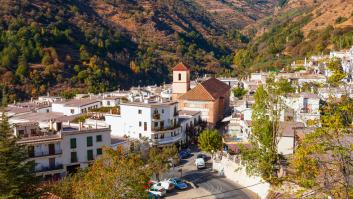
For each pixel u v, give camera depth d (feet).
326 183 97.25
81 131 273.33
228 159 274.98
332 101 96.02
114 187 141.59
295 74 412.57
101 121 353.72
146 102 354.95
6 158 153.07
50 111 435.12
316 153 98.78
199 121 410.31
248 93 456.04
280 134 213.05
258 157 207.21
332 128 91.40
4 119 164.55
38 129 278.46
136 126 344.90
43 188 184.44
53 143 262.67
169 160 298.15
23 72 632.79
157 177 266.77
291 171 182.70
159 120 341.21
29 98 595.88
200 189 249.55
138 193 146.51
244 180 248.93
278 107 236.43
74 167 271.28
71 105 422.82
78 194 154.20
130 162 159.02
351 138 101.60
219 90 463.01
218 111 438.81
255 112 213.05
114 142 303.07
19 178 155.53
